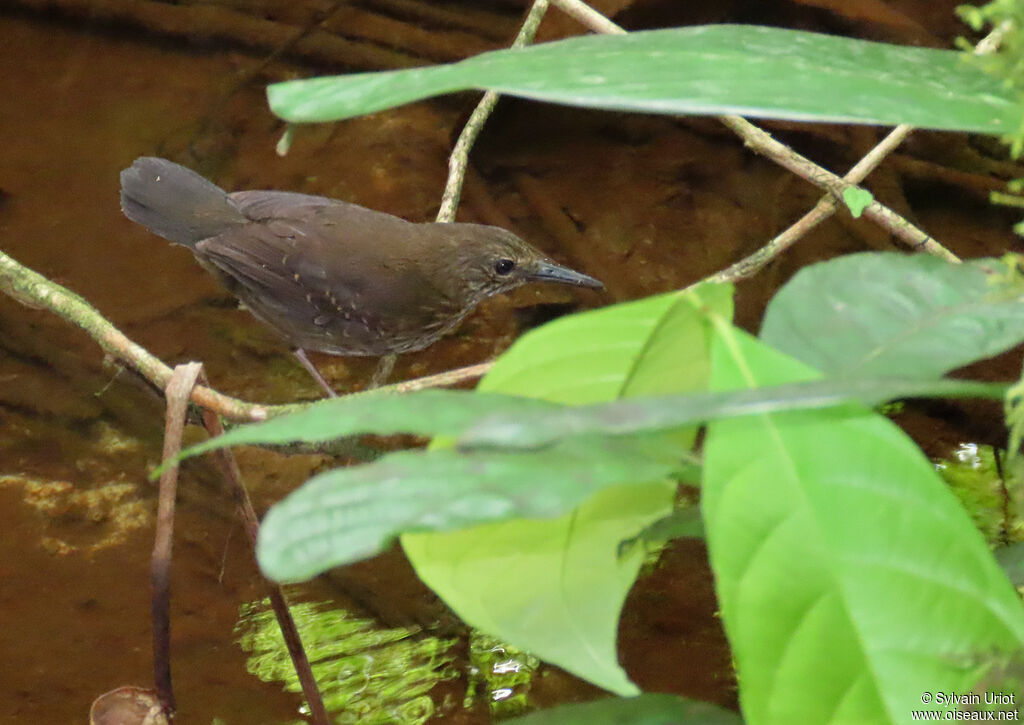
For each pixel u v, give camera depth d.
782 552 2.18
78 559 9.48
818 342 2.71
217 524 9.89
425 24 15.88
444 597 2.74
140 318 11.84
